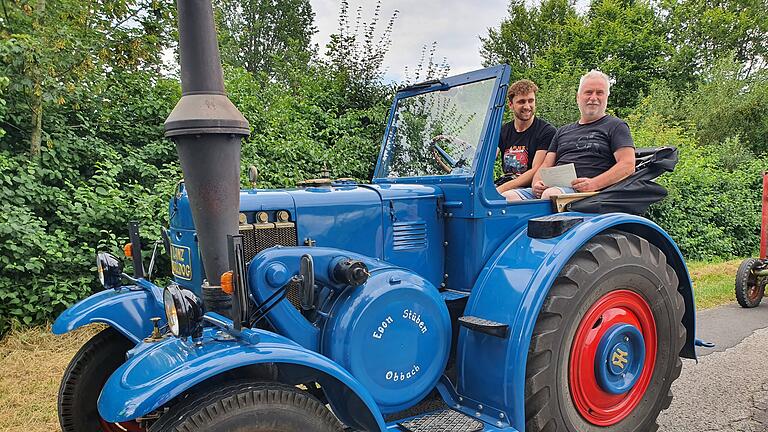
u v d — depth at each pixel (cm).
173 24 741
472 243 305
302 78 905
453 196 313
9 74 560
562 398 287
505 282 287
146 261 577
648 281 320
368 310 255
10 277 525
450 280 318
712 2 2519
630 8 2275
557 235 300
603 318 305
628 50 1989
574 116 1221
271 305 237
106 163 604
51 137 604
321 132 830
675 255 350
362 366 255
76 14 616
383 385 262
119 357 312
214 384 218
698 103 1678
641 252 318
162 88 734
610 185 352
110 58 689
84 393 304
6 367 439
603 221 308
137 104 693
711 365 446
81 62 610
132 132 693
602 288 299
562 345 283
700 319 594
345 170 793
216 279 238
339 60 924
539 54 2389
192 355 209
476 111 320
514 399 267
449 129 333
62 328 286
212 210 230
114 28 690
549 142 432
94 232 564
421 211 310
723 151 1400
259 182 696
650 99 1664
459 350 290
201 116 220
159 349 223
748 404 371
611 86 1939
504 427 268
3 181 546
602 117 388
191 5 222
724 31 2358
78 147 619
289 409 210
